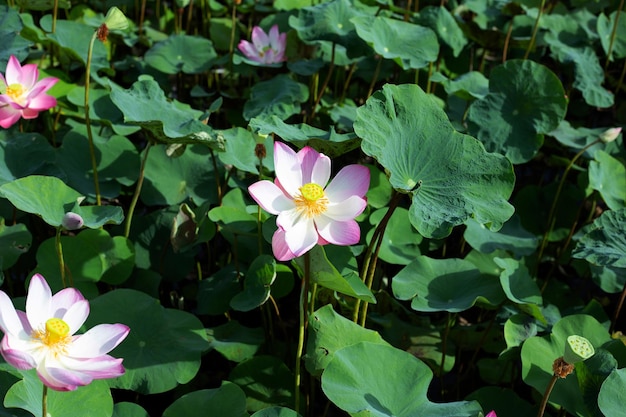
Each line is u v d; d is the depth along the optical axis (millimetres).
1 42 2445
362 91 2963
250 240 2291
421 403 1858
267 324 2324
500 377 2248
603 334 2105
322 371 1948
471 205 1971
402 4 3434
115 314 2035
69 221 1909
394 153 2006
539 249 2619
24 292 2334
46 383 1686
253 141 2395
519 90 2516
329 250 2107
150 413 2152
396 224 2357
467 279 2211
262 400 2049
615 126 3021
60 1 2650
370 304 2279
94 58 2602
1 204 2303
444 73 2932
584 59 2914
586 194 2615
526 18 3018
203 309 2191
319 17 2615
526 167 2852
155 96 2227
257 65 2701
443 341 2170
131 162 2385
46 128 2611
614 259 2119
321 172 1917
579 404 1996
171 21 3188
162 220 2324
